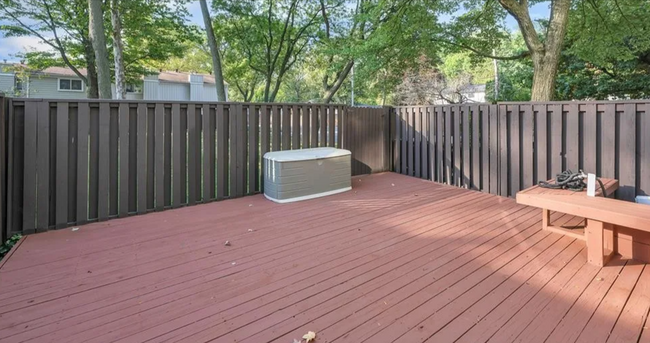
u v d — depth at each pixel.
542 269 2.47
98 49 6.55
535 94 6.20
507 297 2.08
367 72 10.14
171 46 13.15
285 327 1.79
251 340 1.68
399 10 8.26
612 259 2.64
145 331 1.75
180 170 4.25
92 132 3.63
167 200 4.17
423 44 8.88
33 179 3.29
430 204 4.37
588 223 2.56
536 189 3.29
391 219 3.73
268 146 5.09
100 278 2.33
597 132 3.88
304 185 4.63
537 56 6.16
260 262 2.61
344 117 6.07
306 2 13.32
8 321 1.81
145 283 2.26
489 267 2.51
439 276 2.37
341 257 2.71
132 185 3.91
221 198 4.62
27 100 3.26
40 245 2.94
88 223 3.59
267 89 14.25
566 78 9.89
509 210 4.06
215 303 2.02
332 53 12.08
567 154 4.12
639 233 2.58
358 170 6.33
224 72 14.80
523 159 4.54
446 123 5.57
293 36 14.05
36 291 2.14
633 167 3.64
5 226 3.15
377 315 1.90
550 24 6.07
